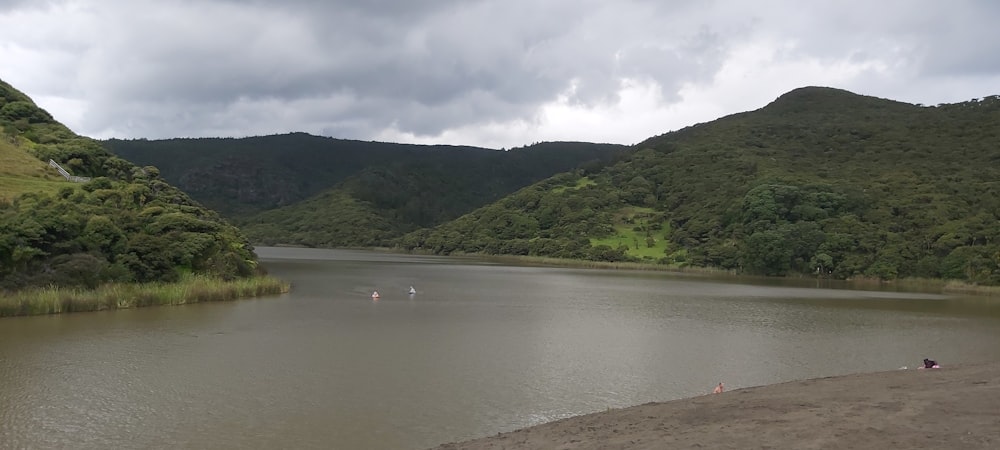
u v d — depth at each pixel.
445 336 40.53
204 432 21.03
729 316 54.78
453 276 102.69
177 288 53.78
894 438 14.66
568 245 167.62
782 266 125.38
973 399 18.44
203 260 62.06
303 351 34.31
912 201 133.50
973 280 99.00
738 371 31.86
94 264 50.56
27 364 29.50
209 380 27.58
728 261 135.12
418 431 21.55
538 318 50.53
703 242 151.62
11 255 46.53
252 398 25.05
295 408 23.88
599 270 136.38
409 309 54.97
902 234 121.56
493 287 81.94
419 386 27.45
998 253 99.38
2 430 20.83
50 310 44.53
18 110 110.19
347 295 66.06
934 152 178.88
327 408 23.97
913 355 37.38
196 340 36.44
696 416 18.98
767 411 18.73
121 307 48.38
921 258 112.00
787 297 77.00
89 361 30.44
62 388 25.73
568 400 25.80
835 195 138.62
